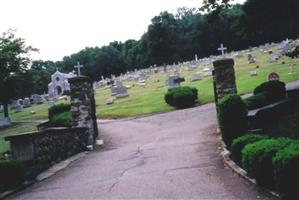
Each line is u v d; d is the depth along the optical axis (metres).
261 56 59.62
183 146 17.69
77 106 22.66
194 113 29.16
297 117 17.62
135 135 24.09
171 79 42.03
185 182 11.58
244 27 24.27
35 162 15.66
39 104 59.50
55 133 18.42
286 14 21.83
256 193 9.62
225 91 20.80
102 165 16.22
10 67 47.12
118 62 127.19
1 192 13.45
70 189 12.72
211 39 108.12
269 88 20.72
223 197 9.66
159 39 116.69
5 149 25.94
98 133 26.45
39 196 12.37
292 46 49.19
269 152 9.50
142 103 38.56
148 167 14.40
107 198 10.92
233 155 12.97
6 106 47.91
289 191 8.34
